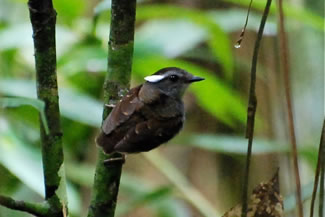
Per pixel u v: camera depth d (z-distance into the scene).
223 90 11.03
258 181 14.00
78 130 12.31
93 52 10.95
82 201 13.07
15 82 10.28
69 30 11.41
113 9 6.67
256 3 11.11
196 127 14.46
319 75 13.78
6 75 12.10
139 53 10.80
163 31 11.38
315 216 11.37
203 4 14.18
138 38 11.11
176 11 11.57
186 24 11.56
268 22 11.76
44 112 5.57
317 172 6.38
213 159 14.34
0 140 9.77
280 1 6.76
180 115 8.26
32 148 9.88
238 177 14.23
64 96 10.42
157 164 11.91
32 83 10.41
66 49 11.30
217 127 14.20
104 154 6.64
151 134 7.62
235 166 14.24
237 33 14.19
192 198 11.52
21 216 8.97
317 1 13.59
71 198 9.80
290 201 9.09
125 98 7.00
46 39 5.88
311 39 13.88
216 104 11.39
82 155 12.53
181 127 8.37
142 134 7.46
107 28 11.66
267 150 10.30
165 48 11.16
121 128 7.20
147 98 7.88
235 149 10.38
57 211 5.99
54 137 6.00
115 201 6.67
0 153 9.60
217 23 11.41
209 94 11.16
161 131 7.79
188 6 14.23
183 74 8.80
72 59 10.90
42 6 5.81
